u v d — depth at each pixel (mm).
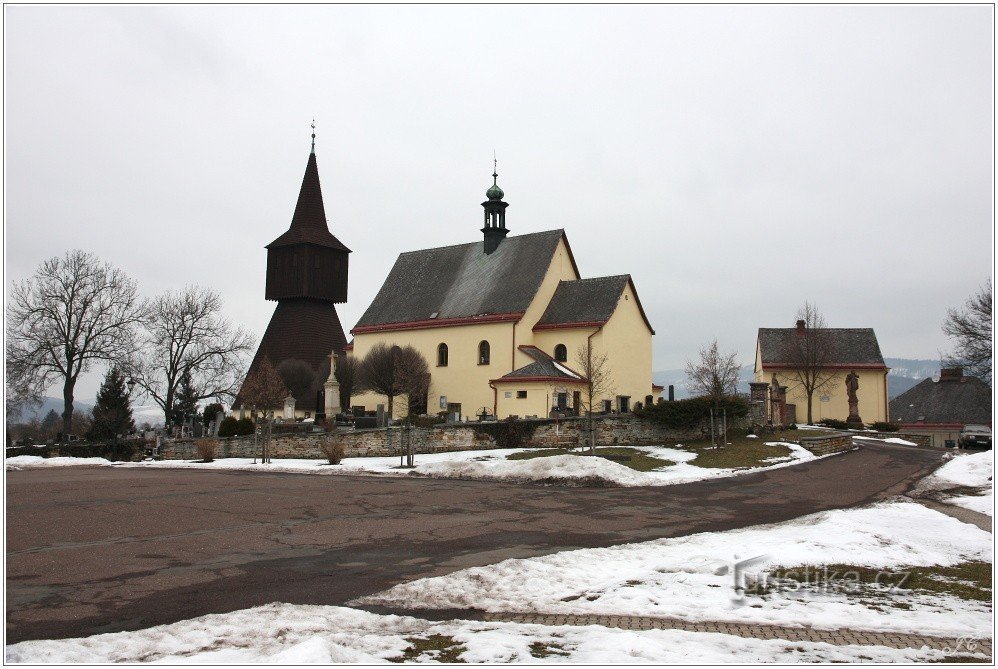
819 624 8531
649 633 7953
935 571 11320
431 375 57156
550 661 7020
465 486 23719
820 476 26984
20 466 36062
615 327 53781
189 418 57250
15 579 10812
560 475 25281
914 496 21375
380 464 31750
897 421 74812
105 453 47094
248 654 7207
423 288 61656
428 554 12852
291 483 24391
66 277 55688
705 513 18438
